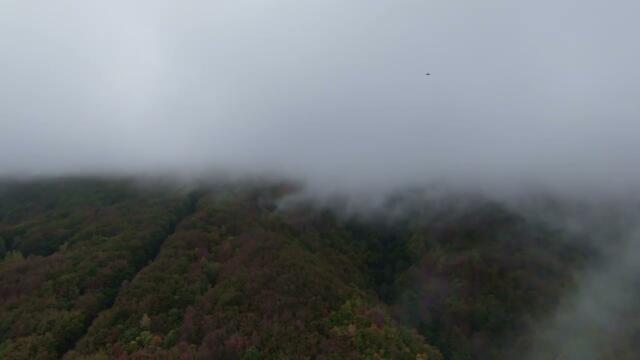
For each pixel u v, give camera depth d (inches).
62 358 4106.8
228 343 4099.4
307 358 4050.2
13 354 4116.6
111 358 3988.7
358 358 4195.4
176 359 3922.2
